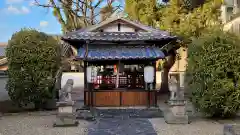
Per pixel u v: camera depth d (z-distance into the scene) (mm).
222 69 9242
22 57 11414
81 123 9352
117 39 12703
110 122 9469
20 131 8180
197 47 9734
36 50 11562
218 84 9211
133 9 15648
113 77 13742
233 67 9273
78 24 22266
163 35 13102
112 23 13844
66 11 21828
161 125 8922
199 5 14469
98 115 10766
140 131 8109
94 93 13078
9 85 11648
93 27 13688
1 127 8734
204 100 9453
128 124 9109
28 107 12906
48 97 11906
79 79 25938
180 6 14320
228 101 9242
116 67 13594
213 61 9336
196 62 9703
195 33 13594
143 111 11500
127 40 12781
